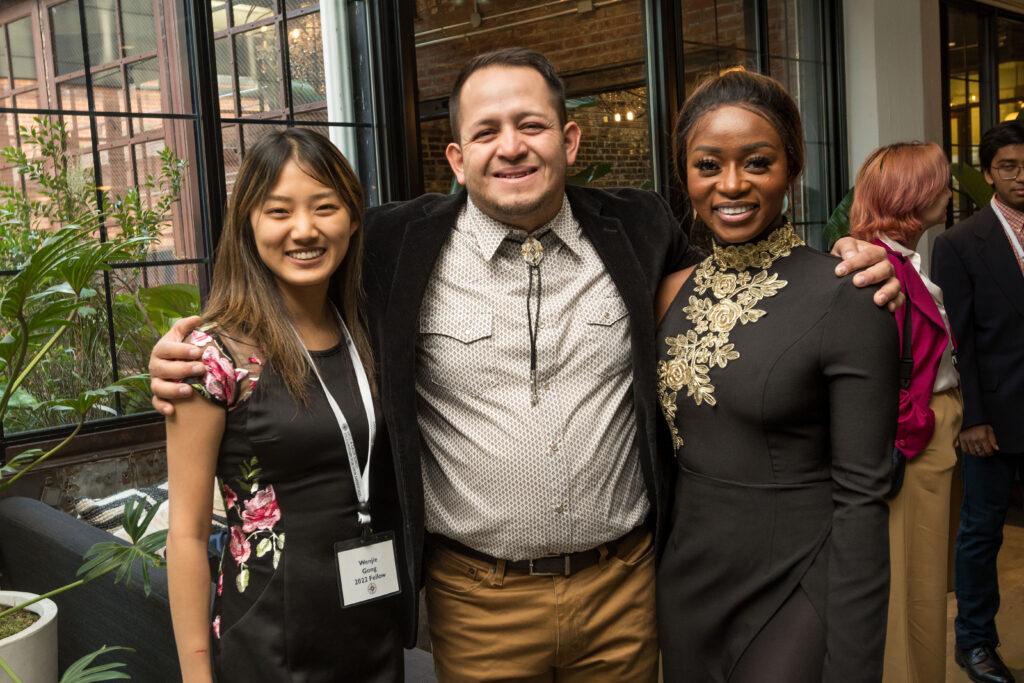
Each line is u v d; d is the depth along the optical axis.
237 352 1.44
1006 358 2.80
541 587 1.65
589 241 1.71
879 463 1.39
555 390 1.62
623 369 1.69
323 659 1.48
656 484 1.63
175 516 1.43
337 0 3.36
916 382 2.05
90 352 2.87
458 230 1.70
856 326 1.41
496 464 1.60
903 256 2.23
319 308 1.56
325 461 1.47
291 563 1.45
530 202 1.59
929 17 5.79
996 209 2.91
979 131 6.66
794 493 1.49
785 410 1.46
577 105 4.48
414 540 1.57
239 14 3.13
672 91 4.45
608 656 1.71
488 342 1.62
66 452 2.80
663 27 4.39
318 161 1.45
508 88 1.59
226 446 1.44
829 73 5.36
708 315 1.57
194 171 3.10
